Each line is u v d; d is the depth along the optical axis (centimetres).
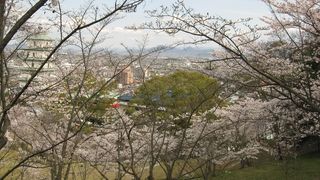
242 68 967
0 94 587
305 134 1681
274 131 1709
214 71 1005
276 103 1418
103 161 1146
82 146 1085
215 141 1477
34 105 1132
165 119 1217
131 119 1155
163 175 1612
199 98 1255
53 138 1090
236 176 2003
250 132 1638
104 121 1143
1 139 477
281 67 1020
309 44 988
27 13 395
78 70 1077
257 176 1992
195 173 1380
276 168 2138
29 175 1212
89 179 1284
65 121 1100
